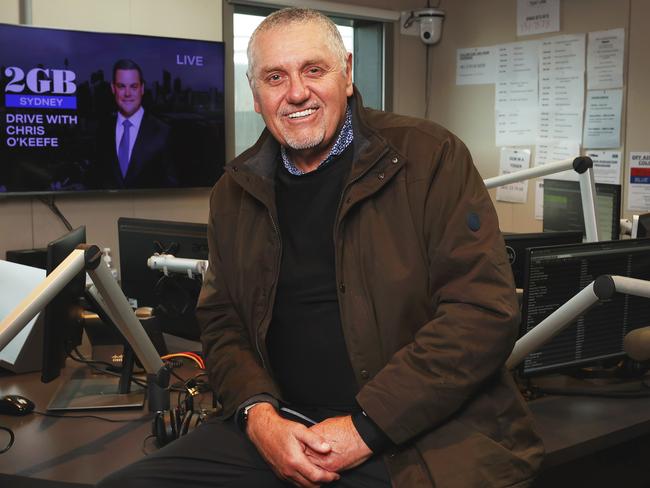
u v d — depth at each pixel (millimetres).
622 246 2047
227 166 1588
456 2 4895
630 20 4008
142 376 2139
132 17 3863
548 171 2221
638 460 2090
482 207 1438
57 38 3623
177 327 2326
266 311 1550
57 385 2072
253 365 1601
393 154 1452
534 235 2330
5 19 3525
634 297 2072
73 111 3713
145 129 3934
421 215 1441
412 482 1353
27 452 1619
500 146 4703
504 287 1390
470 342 1358
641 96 3986
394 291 1429
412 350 1389
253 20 4410
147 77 3900
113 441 1681
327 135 1509
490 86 4730
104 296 1615
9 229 3641
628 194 4074
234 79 4348
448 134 1504
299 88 1471
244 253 1596
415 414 1351
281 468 1388
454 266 1405
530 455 1393
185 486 1416
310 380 1527
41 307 1504
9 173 3576
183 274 2252
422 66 5098
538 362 1964
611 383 2057
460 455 1352
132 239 2422
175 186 4066
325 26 1511
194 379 1861
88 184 3803
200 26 4086
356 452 1367
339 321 1488
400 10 4938
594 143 4207
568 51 4289
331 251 1505
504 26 4621
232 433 1535
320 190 1539
